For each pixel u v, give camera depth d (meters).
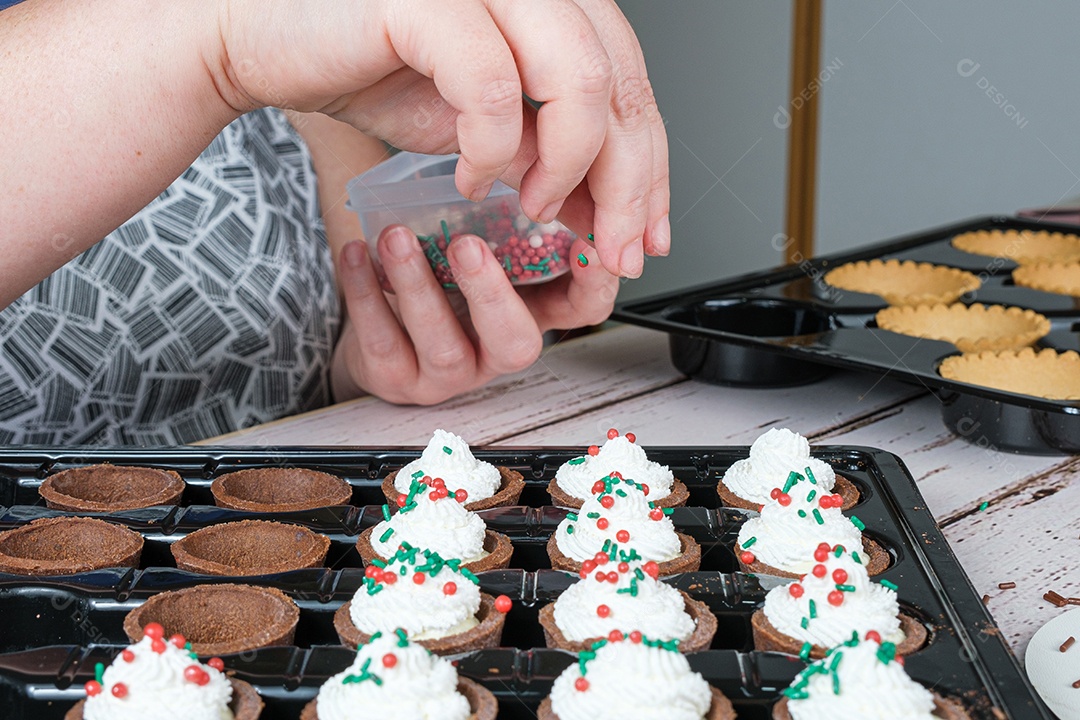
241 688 0.54
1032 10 1.69
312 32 0.58
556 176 0.58
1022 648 0.58
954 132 1.79
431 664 0.54
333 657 0.55
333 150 0.93
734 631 0.59
